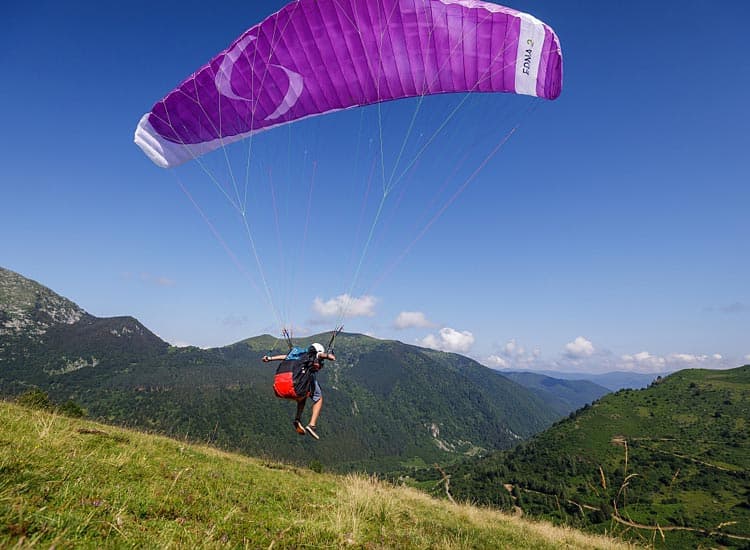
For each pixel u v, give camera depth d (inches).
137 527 178.1
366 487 521.7
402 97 408.8
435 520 426.3
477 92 399.2
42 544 139.5
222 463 458.0
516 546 405.1
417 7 350.6
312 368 304.7
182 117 413.4
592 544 490.3
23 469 200.5
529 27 347.6
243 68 378.0
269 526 231.5
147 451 366.9
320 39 366.3
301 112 415.8
